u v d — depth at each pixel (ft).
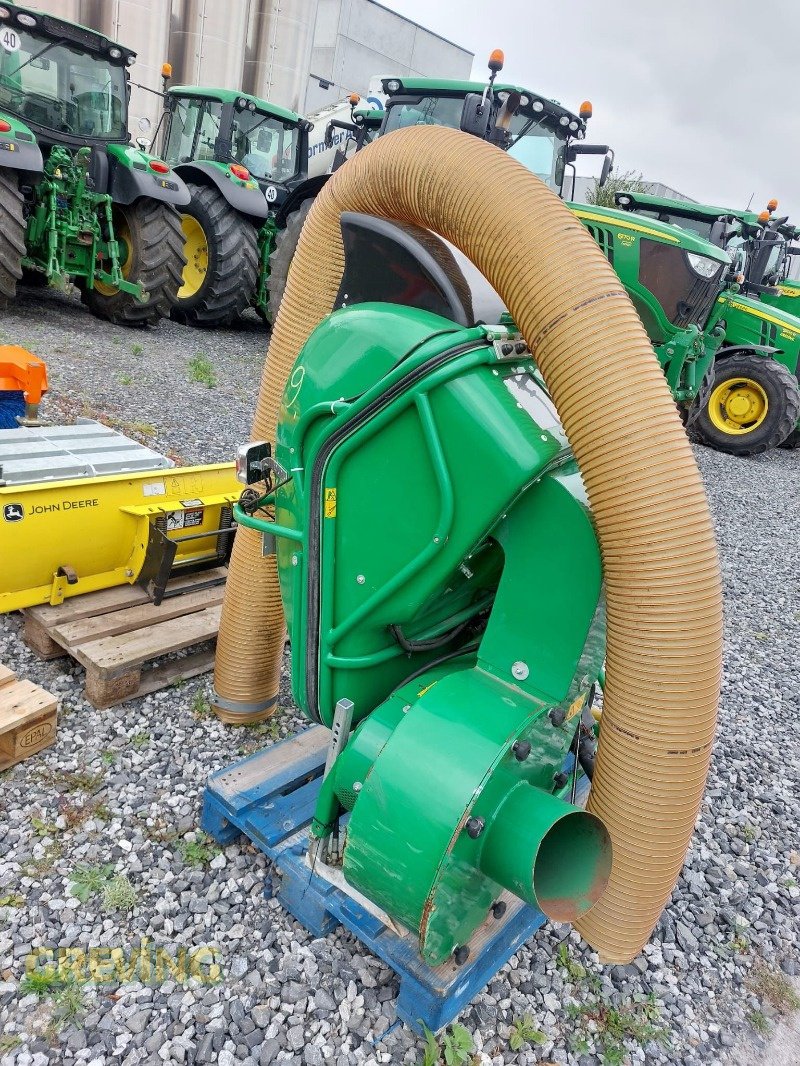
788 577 19.12
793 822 10.12
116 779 8.39
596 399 5.24
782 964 7.94
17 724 8.07
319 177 26.78
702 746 5.49
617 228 26.09
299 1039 6.15
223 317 29.89
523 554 5.94
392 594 6.21
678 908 8.39
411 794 5.41
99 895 7.09
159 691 9.96
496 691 5.96
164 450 16.12
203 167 28.09
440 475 5.71
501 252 5.65
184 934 6.87
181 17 48.32
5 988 6.20
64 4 45.19
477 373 5.72
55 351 22.00
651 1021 6.99
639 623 5.30
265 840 7.34
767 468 30.83
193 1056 5.93
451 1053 6.13
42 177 23.50
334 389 6.23
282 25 50.72
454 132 6.18
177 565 10.44
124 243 26.55
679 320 26.37
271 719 9.87
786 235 38.27
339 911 6.75
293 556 6.80
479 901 5.94
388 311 6.10
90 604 9.76
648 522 5.16
